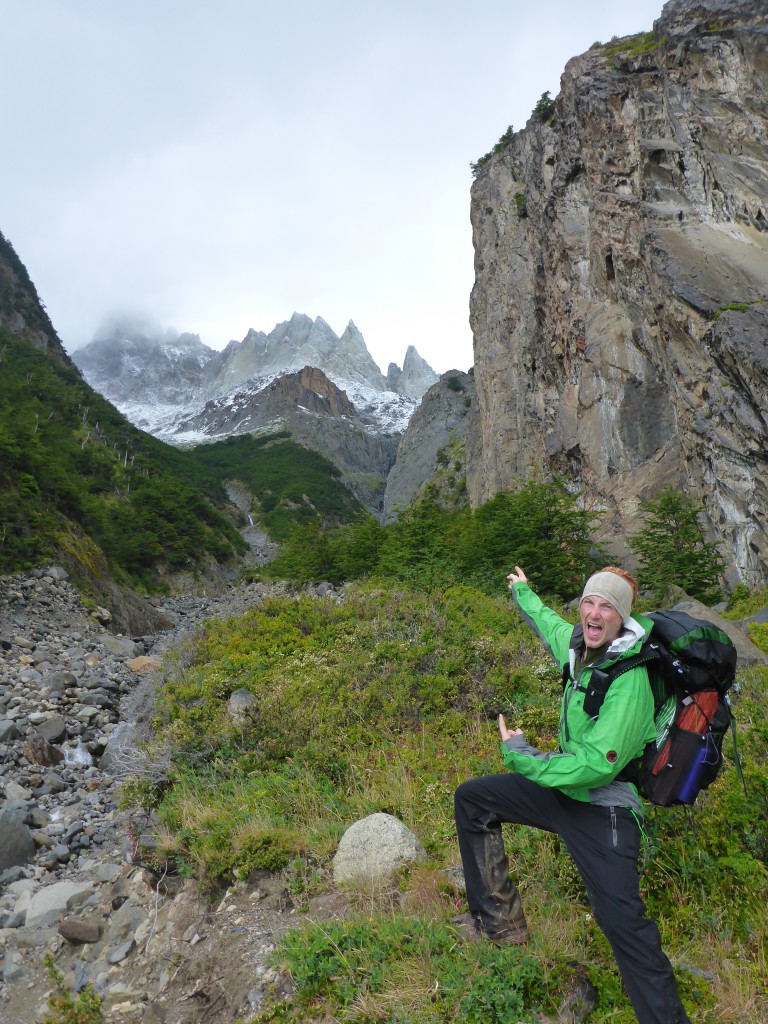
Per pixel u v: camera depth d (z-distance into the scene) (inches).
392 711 256.7
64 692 417.7
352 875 163.5
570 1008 115.6
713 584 711.1
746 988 116.3
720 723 105.6
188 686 315.6
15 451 992.9
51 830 264.8
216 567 2092.8
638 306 1066.1
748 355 700.7
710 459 803.4
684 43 1033.5
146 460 3444.9
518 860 156.3
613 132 1115.9
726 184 917.8
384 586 592.4
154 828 220.7
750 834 144.3
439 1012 116.7
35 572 718.5
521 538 727.1
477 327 2214.6
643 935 102.4
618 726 101.4
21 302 4603.8
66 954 188.1
